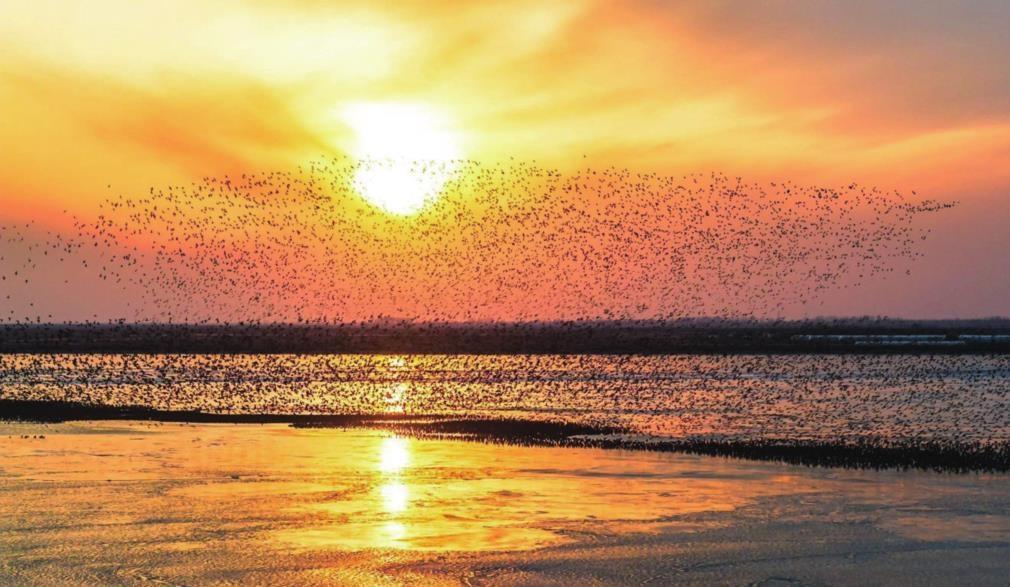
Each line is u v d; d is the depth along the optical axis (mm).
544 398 72750
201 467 38250
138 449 43375
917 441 46938
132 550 25906
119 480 35312
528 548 26312
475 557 25484
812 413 61125
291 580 23562
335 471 37531
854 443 45938
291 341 179125
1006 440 47969
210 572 24094
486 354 155500
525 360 129125
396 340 182750
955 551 26094
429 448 44250
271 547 26266
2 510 30203
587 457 41438
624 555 25688
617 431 51188
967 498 32469
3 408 61531
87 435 48562
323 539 27078
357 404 68062
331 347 172250
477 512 30359
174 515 29672
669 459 40906
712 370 105500
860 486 34562
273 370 105812
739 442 45875
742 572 24297
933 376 95625
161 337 185625
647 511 30547
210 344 174375
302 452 42750
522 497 32625
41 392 75625
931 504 31547
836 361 124188
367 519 29359
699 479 35969
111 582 23328
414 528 28312
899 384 85125
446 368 111062
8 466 38281
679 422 56156
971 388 80562
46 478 35625
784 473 37312
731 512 30422
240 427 52875
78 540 26859
